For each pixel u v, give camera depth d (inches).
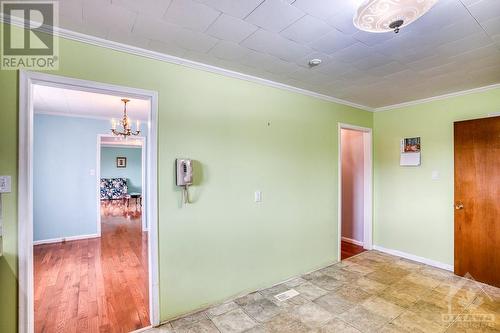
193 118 91.0
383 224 156.9
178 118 87.8
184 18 64.1
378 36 72.3
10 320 63.6
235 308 94.0
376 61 89.5
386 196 155.2
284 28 68.8
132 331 80.9
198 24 66.9
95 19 64.4
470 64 91.4
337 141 140.6
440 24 65.6
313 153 129.0
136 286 111.6
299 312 91.3
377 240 160.2
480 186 114.8
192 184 90.6
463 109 123.4
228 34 72.0
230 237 100.1
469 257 117.9
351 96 133.2
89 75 72.9
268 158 111.3
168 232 85.7
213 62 90.7
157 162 83.6
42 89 122.6
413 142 141.9
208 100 94.3
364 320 86.4
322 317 88.3
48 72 67.8
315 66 94.3
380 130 158.4
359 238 172.4
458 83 111.8
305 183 125.6
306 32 70.7
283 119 116.4
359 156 171.9
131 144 387.5
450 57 85.7
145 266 134.3
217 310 92.7
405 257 145.9
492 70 96.9
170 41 75.9
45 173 174.9
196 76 91.6
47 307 94.6
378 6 50.4
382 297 101.7
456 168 122.3
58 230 178.7
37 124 172.2
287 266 118.1
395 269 129.6
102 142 358.6
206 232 94.0
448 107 128.6
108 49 75.7
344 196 183.5
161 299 84.4
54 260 142.6
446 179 129.3
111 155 404.8
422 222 138.5
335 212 140.0
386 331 80.6
